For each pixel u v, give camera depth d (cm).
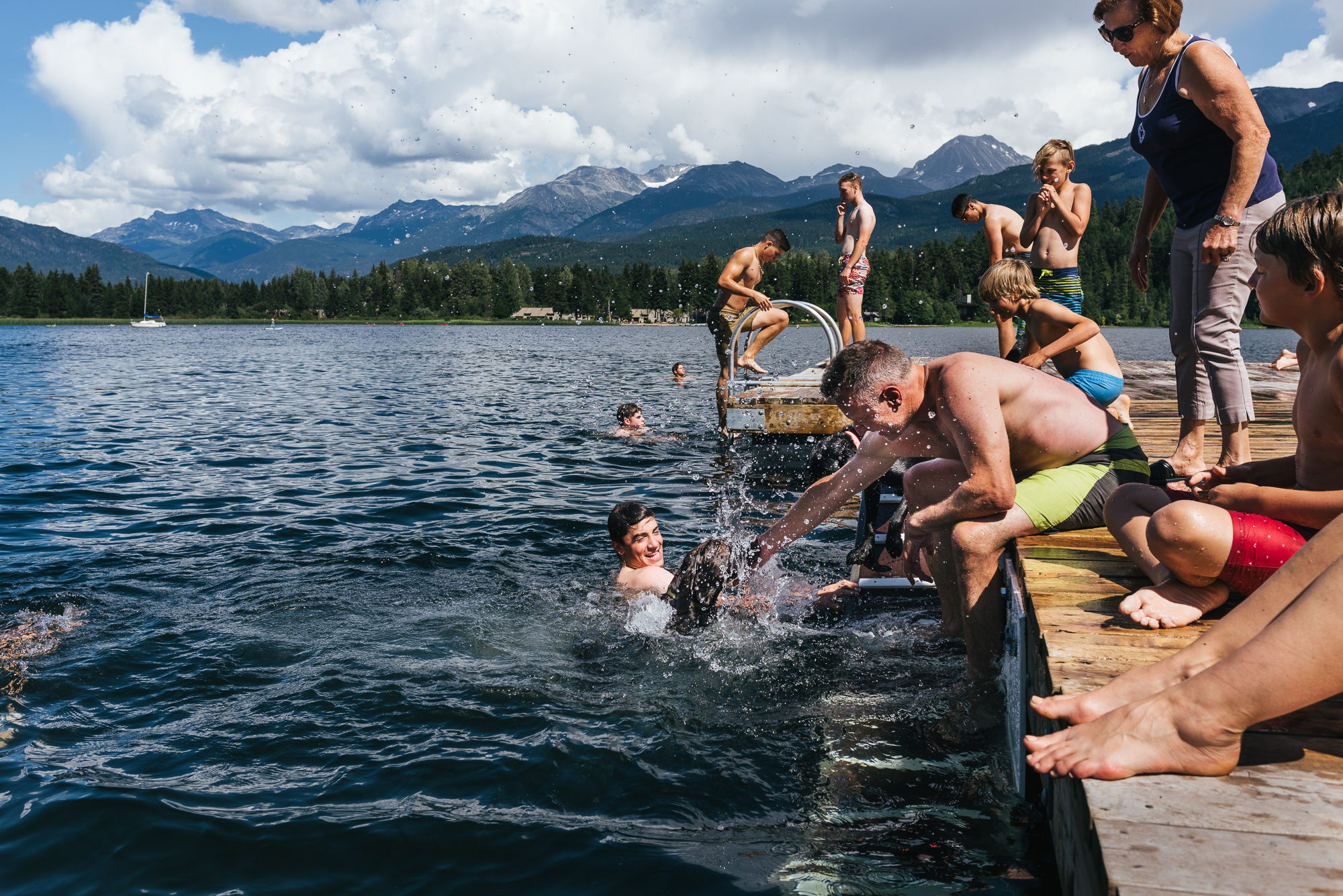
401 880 229
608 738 307
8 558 541
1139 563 262
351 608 450
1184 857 136
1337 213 202
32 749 300
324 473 859
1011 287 460
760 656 380
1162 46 385
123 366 2881
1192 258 400
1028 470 330
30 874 233
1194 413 429
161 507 696
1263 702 153
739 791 271
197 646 396
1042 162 627
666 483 810
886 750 295
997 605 319
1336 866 133
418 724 320
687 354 3997
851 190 935
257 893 225
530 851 241
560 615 439
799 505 398
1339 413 212
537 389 1923
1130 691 180
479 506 700
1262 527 218
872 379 312
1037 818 251
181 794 271
